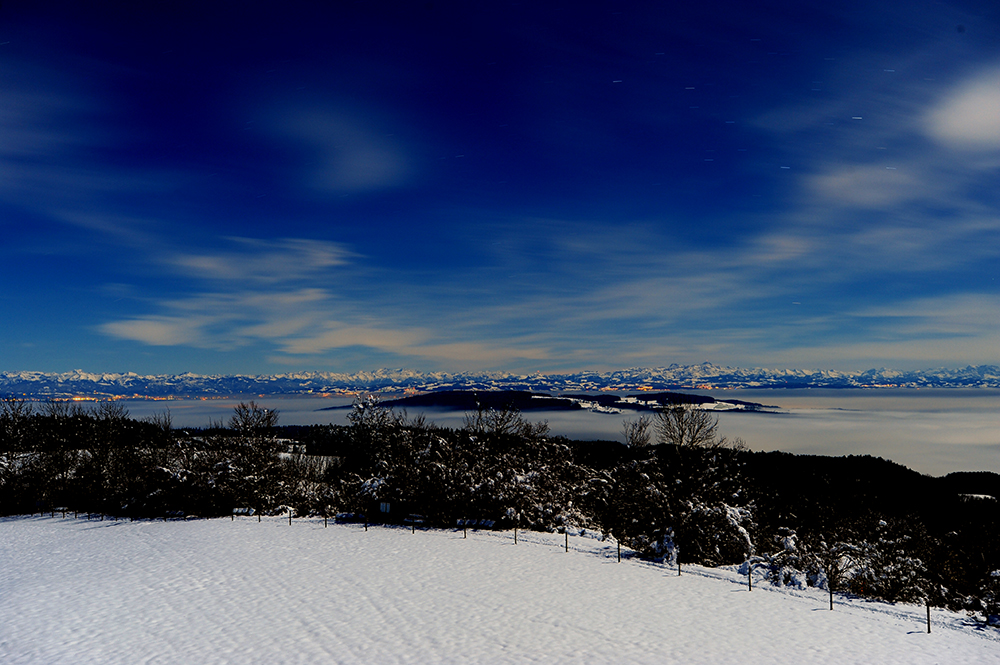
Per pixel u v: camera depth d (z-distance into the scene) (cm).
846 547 2745
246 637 1966
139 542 3734
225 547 3472
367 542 3578
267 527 4178
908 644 1952
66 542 3834
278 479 5281
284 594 2458
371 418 5828
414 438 4975
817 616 2247
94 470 5588
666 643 1916
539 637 1961
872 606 2420
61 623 2145
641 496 3488
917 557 2841
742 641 1947
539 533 3884
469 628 2042
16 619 2203
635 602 2375
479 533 3881
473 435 4803
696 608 2314
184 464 5209
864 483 6200
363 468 5231
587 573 2838
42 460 5903
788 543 2878
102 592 2548
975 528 3812
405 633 1995
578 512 4169
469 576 2747
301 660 1772
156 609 2286
